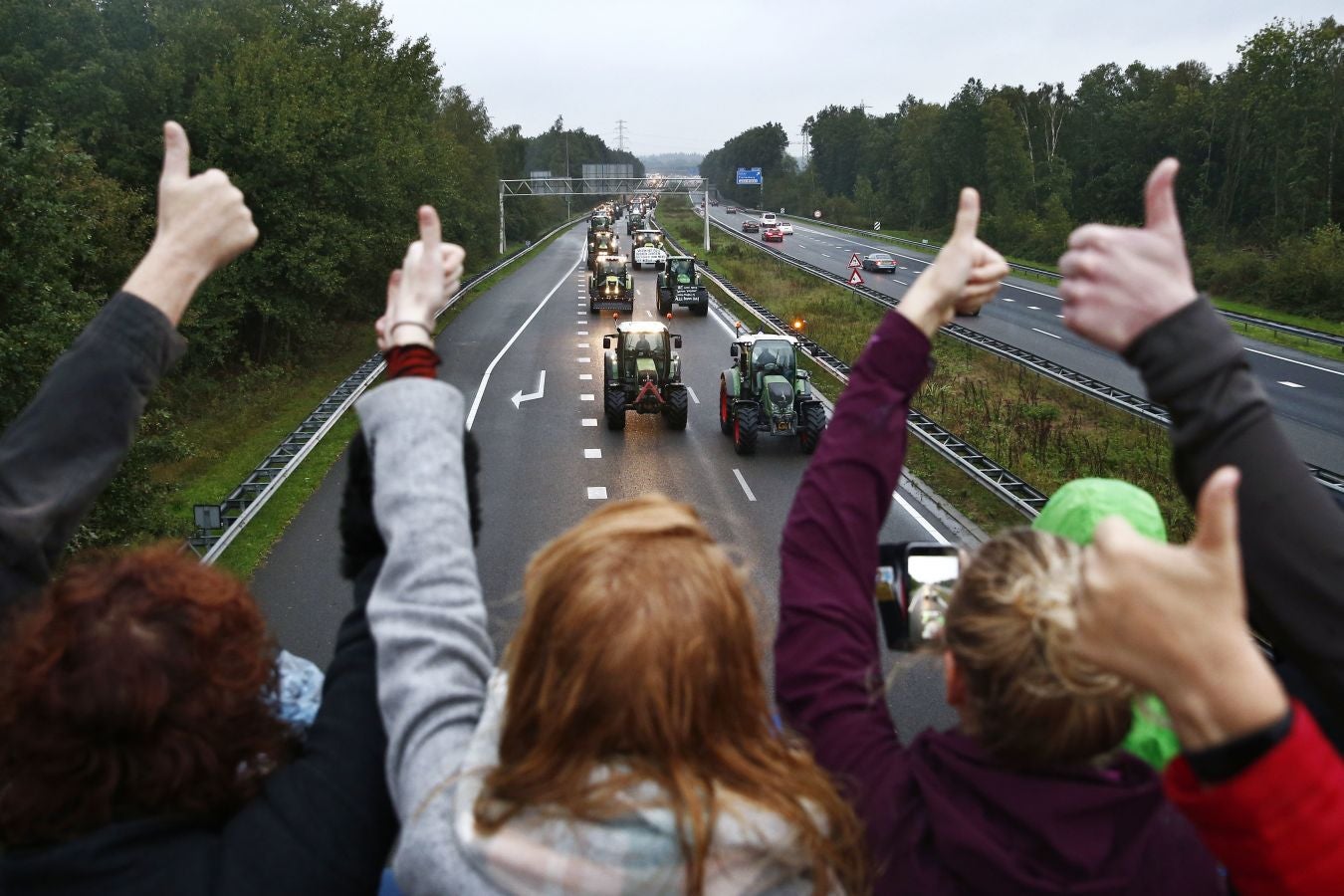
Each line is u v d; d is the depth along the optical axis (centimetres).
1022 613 110
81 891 114
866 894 117
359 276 3666
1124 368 3072
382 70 3866
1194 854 115
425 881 110
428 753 118
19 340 1179
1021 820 111
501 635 1162
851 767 129
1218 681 76
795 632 143
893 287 5241
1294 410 2498
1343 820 76
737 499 1758
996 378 2908
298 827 119
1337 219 6112
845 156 16575
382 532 137
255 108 2770
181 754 117
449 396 148
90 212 1955
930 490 1744
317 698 191
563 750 106
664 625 106
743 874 105
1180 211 7538
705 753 107
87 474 139
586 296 5116
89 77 2491
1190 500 108
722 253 7694
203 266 150
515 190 8581
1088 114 9762
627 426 2319
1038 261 7006
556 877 102
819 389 2722
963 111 9556
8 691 118
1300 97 6097
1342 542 98
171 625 121
